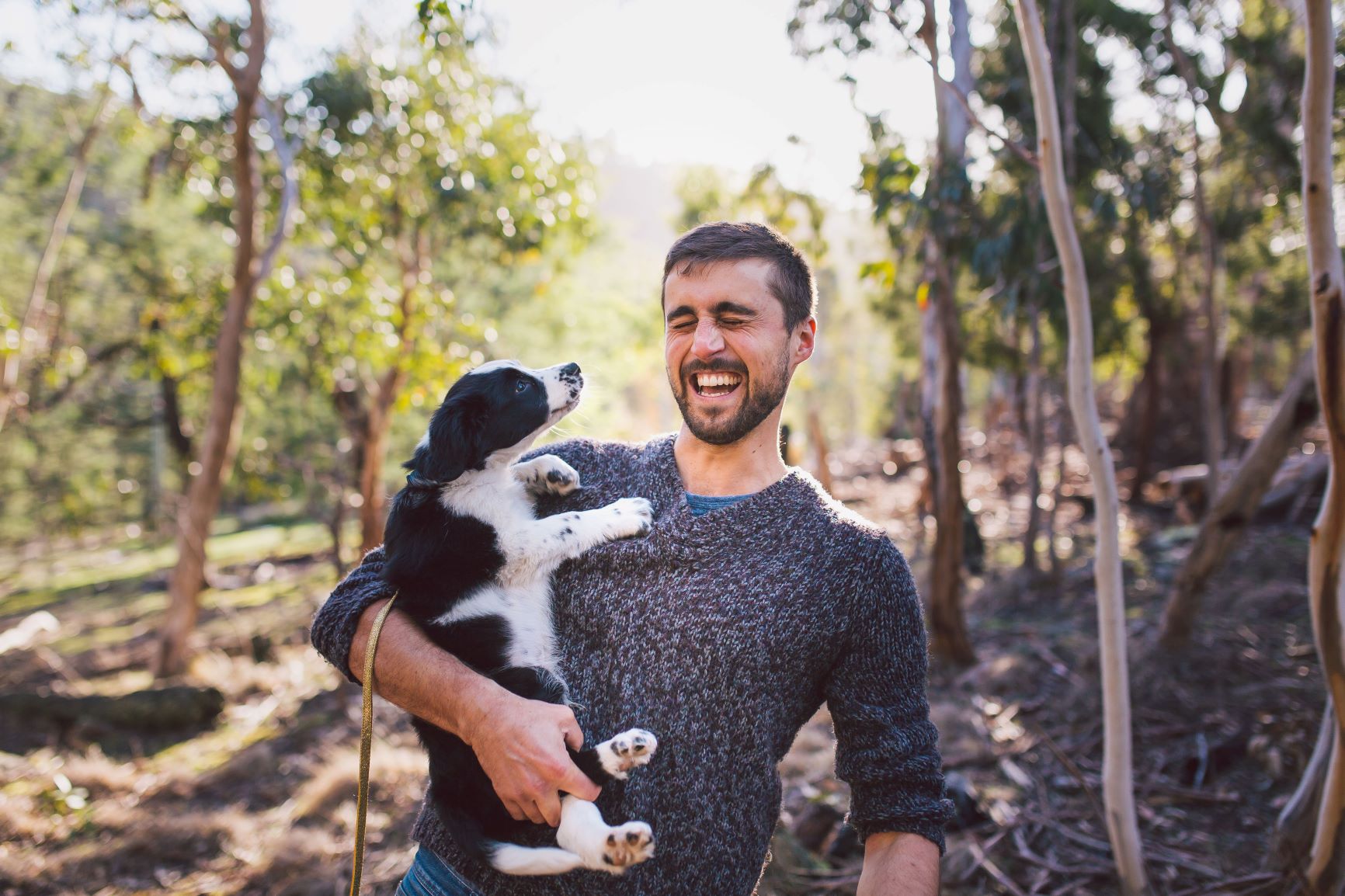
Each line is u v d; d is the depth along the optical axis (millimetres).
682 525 1612
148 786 6473
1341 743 3178
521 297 15352
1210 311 8312
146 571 20797
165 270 14094
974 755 5387
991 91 9781
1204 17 8836
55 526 19141
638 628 1576
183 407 16875
